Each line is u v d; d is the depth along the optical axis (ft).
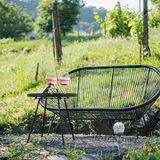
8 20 271.49
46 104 24.99
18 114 33.83
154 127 30.37
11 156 20.06
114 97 30.48
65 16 226.38
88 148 21.98
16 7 285.43
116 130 18.85
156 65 44.68
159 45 53.52
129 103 28.91
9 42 118.73
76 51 57.16
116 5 68.64
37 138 22.90
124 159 18.43
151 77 26.99
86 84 30.96
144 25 48.03
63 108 24.52
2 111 35.53
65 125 31.24
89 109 24.40
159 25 72.13
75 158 19.03
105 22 73.72
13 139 24.97
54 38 50.75
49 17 233.14
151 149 19.58
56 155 20.75
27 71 49.96
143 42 48.19
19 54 80.12
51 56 58.49
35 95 23.62
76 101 29.71
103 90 31.17
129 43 55.83
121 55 50.21
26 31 279.08
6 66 61.05
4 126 32.37
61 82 25.12
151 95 25.41
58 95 23.32
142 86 28.99
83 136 26.23
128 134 30.37
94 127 30.99
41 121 32.50
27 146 21.24
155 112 30.73
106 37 68.74
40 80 46.57
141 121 30.40
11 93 44.65
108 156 19.95
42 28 237.04
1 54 89.25
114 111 24.27
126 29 68.69
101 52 53.78
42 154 20.86
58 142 23.98
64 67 49.19
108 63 48.26
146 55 47.80
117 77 33.06
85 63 49.52
